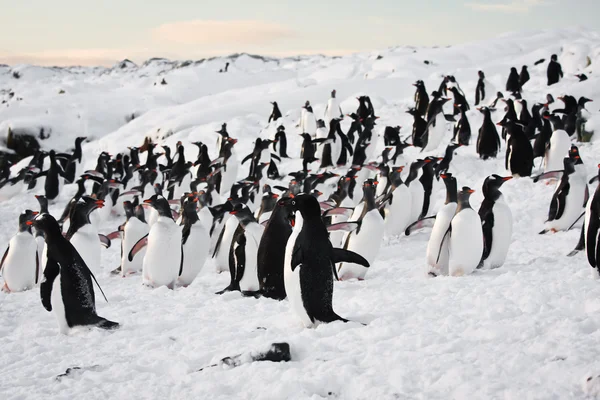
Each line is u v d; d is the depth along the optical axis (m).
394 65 45.03
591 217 6.96
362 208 9.39
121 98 53.41
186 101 56.22
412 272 9.34
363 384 4.32
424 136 19.12
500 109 23.08
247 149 24.89
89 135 43.62
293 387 4.36
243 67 99.50
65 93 62.03
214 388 4.60
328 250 5.93
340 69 51.03
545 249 10.16
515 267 8.62
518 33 56.12
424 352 4.73
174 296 8.49
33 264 9.81
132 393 4.71
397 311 6.18
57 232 6.48
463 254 8.14
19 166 28.28
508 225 8.62
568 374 4.03
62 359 5.73
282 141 22.77
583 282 6.41
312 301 5.87
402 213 12.04
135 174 22.38
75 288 6.47
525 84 31.23
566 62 33.53
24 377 5.21
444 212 8.65
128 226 10.81
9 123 40.53
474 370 4.27
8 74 107.12
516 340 4.82
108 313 7.53
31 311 8.00
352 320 5.96
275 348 5.04
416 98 25.38
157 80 64.69
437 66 44.41
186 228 9.77
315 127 25.22
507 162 15.42
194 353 5.45
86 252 9.09
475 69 38.44
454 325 5.39
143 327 6.59
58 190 20.06
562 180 11.27
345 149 20.19
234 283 8.45
